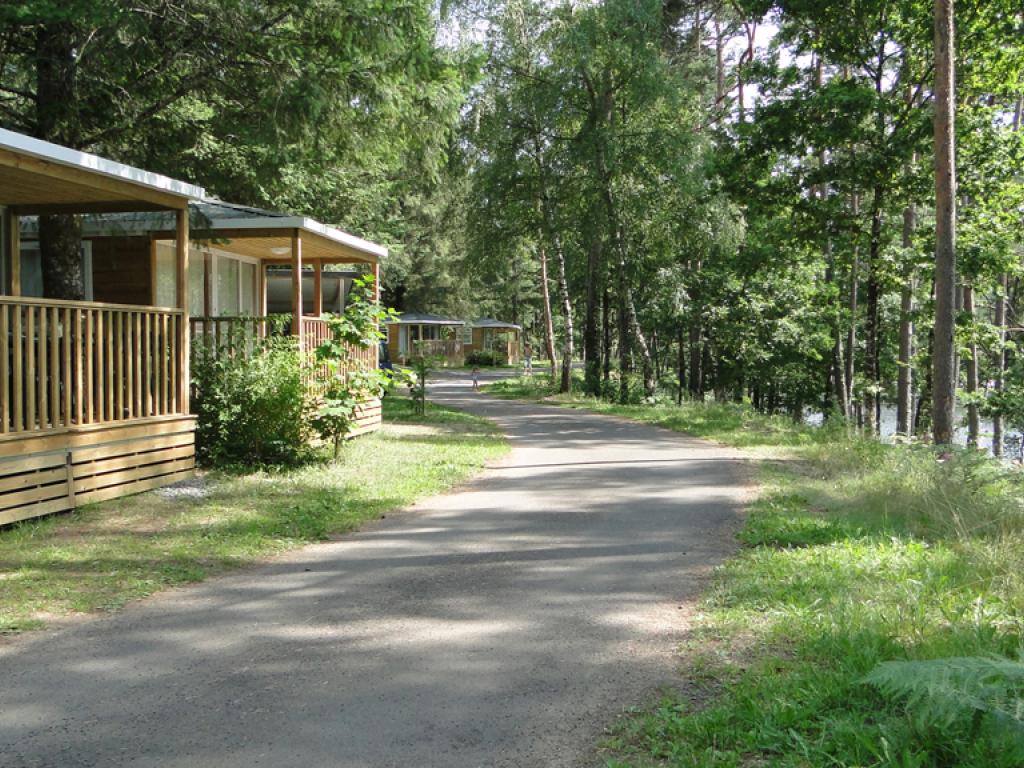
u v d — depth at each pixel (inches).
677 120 992.2
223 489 372.2
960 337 893.2
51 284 464.8
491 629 194.4
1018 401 978.1
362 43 446.6
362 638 188.4
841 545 270.7
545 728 141.3
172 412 394.6
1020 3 686.5
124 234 504.1
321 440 499.8
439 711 148.4
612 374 1275.8
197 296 598.5
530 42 999.0
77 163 312.5
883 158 711.7
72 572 242.5
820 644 171.5
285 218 487.8
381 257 667.4
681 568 251.1
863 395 823.1
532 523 319.6
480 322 2434.8
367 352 609.9
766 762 126.3
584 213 1043.9
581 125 1041.5
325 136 480.7
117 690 158.6
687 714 144.3
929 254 775.7
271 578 241.6
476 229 1104.8
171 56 453.4
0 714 147.8
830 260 1069.8
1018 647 157.8
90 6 390.6
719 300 1131.3
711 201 956.6
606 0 917.2
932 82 743.7
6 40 444.8
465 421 743.7
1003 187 759.1
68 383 325.4
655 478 431.2
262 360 438.6
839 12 732.7
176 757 131.3
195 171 573.6
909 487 351.3
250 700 153.5
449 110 516.7
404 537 296.0
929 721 124.9
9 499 294.4
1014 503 306.5
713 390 1369.3
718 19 1116.5
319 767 128.0
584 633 191.0
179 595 224.4
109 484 344.2
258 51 456.1
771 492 378.3
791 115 738.2
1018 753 107.7
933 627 178.9
